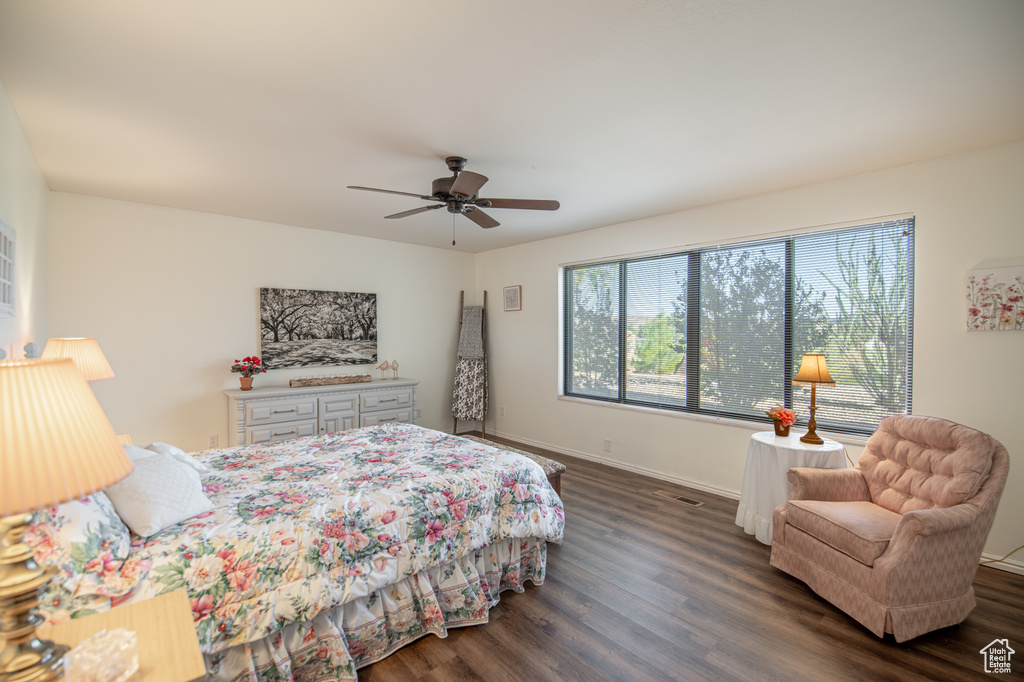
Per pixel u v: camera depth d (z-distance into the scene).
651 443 4.34
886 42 1.66
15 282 2.18
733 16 1.51
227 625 1.49
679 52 1.72
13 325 2.17
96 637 1.00
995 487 2.10
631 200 3.71
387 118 2.24
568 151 2.67
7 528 0.91
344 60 1.75
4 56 1.69
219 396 4.13
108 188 3.31
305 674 1.70
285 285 4.54
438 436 3.15
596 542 2.98
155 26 1.52
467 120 2.27
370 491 2.09
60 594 1.26
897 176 2.93
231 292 4.20
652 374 4.40
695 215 3.95
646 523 3.28
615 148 2.64
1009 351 2.60
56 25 1.51
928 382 2.85
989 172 2.63
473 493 2.26
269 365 4.41
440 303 5.85
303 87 1.95
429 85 1.95
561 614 2.23
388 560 1.89
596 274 4.88
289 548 1.67
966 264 2.71
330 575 1.72
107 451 0.93
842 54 1.74
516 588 2.41
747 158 2.80
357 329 5.05
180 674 0.98
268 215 4.15
